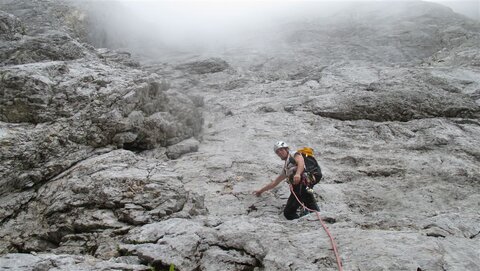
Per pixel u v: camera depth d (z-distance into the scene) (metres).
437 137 9.17
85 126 7.03
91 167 6.10
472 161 8.31
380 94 10.95
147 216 5.16
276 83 14.71
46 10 16.61
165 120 8.44
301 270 4.00
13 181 5.82
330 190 7.05
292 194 5.99
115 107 7.51
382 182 7.53
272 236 4.62
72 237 5.03
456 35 19.45
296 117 10.71
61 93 7.27
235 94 13.95
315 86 13.27
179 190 5.62
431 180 7.55
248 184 7.13
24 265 3.92
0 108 6.73
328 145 9.08
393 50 19.09
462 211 6.46
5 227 5.34
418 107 10.57
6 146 6.00
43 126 6.68
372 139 9.43
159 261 4.21
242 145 9.14
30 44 9.56
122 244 4.61
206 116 11.84
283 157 6.37
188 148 8.69
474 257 4.12
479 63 13.79
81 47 10.49
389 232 4.66
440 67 13.48
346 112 10.63
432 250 4.18
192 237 4.55
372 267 3.94
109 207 5.37
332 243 4.32
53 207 5.44
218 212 6.18
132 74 8.77
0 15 10.47
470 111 10.59
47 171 6.15
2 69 7.31
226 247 4.48
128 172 5.89
